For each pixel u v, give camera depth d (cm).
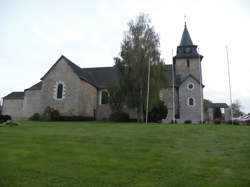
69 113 2670
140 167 596
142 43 2478
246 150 823
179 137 1134
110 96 2561
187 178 511
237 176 527
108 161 654
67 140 1013
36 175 524
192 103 3120
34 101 3294
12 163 622
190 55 3481
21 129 1431
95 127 1579
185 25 3850
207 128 1490
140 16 2600
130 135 1189
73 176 519
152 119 2694
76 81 2727
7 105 4056
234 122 2502
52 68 2873
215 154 766
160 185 466
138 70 2364
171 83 3197
